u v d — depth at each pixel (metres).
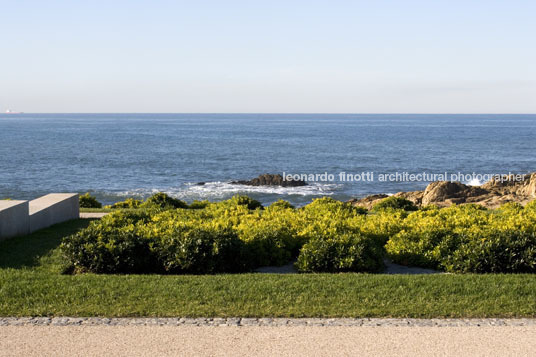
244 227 12.69
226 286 9.27
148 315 7.93
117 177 54.59
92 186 48.50
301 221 13.80
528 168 63.78
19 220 14.34
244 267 11.04
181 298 8.63
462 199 31.59
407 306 8.26
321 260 10.79
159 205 21.17
